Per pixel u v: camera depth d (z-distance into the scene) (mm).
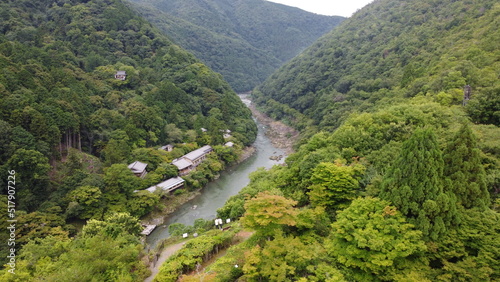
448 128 32531
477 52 56094
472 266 14844
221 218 40281
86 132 60094
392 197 18906
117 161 56406
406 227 16969
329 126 80312
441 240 16750
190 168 66062
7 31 85562
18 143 43969
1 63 56125
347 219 18656
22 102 49250
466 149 19234
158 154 63875
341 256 17594
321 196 24359
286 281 17000
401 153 19938
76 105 59406
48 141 48750
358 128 38094
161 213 53000
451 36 78062
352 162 31062
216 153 75438
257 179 46594
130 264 26344
